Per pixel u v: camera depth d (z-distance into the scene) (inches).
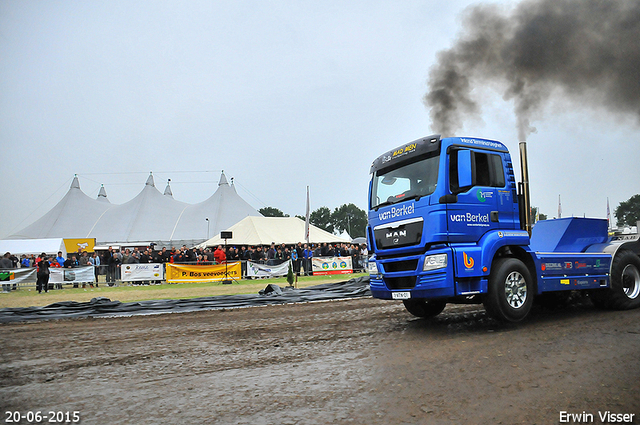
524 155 281.9
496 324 246.4
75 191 1947.6
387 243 254.4
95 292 613.3
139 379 162.9
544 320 253.4
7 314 358.9
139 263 762.2
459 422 113.5
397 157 260.4
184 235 1744.6
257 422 117.3
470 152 237.5
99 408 133.1
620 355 170.2
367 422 115.0
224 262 761.6
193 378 161.6
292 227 1330.0
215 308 371.9
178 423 118.6
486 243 230.2
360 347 203.2
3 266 740.7
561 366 158.6
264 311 344.2
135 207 1875.0
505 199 248.4
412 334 229.8
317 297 418.3
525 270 240.2
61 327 296.5
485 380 146.0
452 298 258.4
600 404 122.9
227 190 1953.7
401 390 139.3
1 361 198.4
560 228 285.9
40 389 154.3
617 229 314.8
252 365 177.5
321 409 125.4
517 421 113.3
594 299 289.3
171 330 269.0
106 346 226.2
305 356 189.5
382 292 254.7
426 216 229.0
